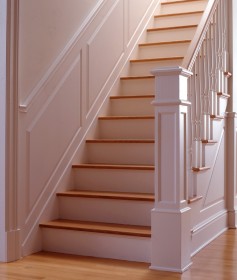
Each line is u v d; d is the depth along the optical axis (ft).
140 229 11.00
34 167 11.67
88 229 11.16
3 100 10.79
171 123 10.21
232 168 15.67
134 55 17.19
